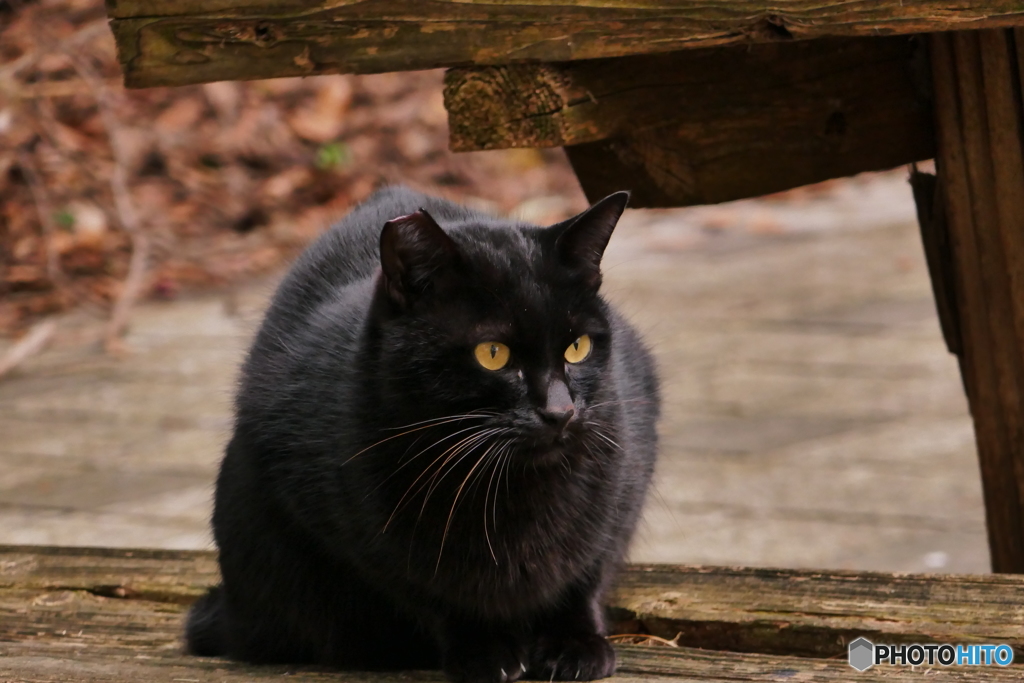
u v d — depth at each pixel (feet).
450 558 12.67
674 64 15.23
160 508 24.61
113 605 16.10
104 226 40.98
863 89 15.76
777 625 14.24
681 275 41.50
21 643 14.42
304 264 15.05
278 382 13.65
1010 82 14.55
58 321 37.11
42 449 27.94
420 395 12.29
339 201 45.93
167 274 40.11
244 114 48.49
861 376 31.42
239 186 45.65
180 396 30.91
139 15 14.32
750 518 23.71
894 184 53.62
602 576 13.76
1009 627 13.55
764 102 15.58
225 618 14.70
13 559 16.97
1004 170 14.78
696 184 15.85
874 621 13.97
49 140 41.81
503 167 51.42
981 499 24.11
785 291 39.06
